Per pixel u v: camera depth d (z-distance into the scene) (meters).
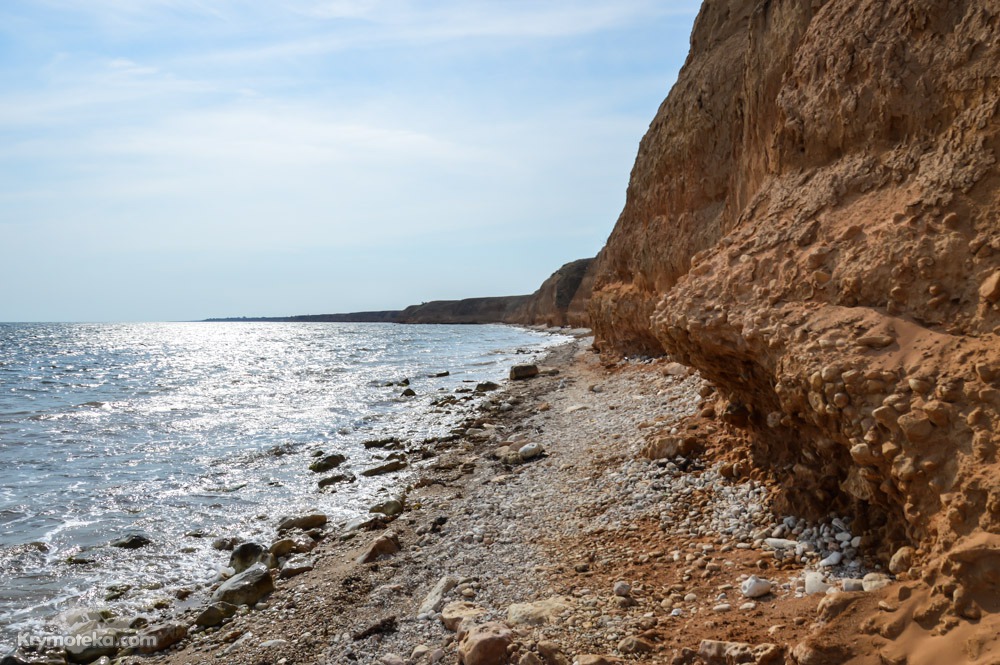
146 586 7.31
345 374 29.91
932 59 5.04
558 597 5.21
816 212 5.61
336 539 8.34
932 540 3.73
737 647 3.96
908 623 3.49
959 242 4.29
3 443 14.86
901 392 4.03
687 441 8.04
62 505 10.19
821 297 5.04
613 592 5.16
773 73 8.61
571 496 7.90
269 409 19.58
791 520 5.70
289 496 10.50
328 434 15.37
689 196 16.61
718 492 6.75
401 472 11.43
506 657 4.32
